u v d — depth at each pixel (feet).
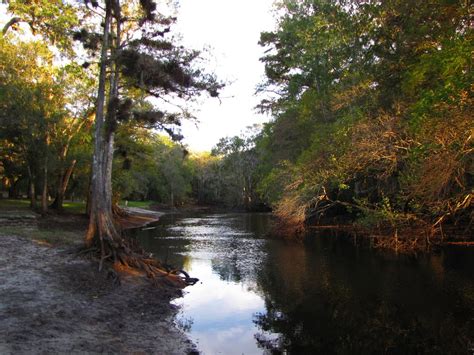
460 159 39.91
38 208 96.73
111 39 49.14
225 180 269.85
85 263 41.06
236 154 253.85
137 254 46.47
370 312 34.19
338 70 85.71
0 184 167.94
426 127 39.32
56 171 101.50
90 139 92.84
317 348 26.91
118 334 26.48
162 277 43.42
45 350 21.24
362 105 71.41
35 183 107.86
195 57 46.91
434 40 46.93
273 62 106.93
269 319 32.81
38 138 85.20
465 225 70.49
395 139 61.05
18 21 68.08
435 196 53.62
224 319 32.71
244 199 244.42
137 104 70.64
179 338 27.73
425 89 45.91
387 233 71.05
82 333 25.14
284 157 106.01
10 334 22.53
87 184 113.39
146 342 25.95
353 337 28.68
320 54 81.87
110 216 46.62
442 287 41.34
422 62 44.42
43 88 84.69
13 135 85.87
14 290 30.89
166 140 246.47
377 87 64.49
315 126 89.86
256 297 39.24
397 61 52.85
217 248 72.54
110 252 43.37
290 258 61.26
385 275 47.62
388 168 64.64
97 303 32.12
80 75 68.95
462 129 36.47
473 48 33.94
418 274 47.57
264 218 160.97
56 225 80.74
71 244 54.08
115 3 48.21
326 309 35.35
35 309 27.48
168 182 247.91
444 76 37.52
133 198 256.93
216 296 39.68
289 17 91.71
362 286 42.78
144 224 126.62
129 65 43.68
